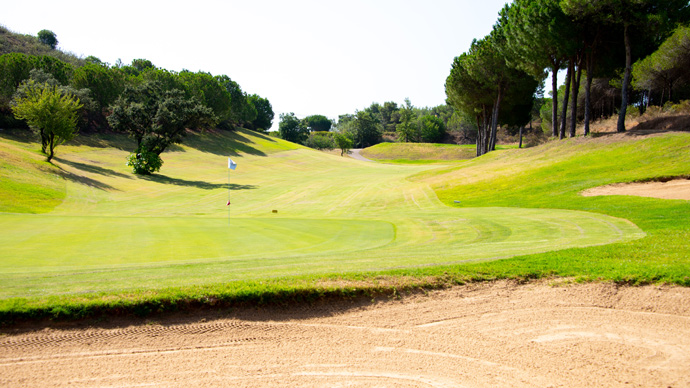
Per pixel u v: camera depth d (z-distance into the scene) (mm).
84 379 4078
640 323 5367
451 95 50000
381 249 11039
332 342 4969
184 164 53469
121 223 16703
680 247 8133
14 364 4305
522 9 30766
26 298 5348
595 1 24750
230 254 10383
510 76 39500
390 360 4547
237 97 89312
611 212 15672
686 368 4301
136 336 4949
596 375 4195
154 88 45375
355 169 59875
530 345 4871
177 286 5973
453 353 4703
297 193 36000
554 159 30562
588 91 31016
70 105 39844
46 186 31078
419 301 6098
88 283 6363
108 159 48031
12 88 49594
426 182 34875
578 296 6129
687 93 39781
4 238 12344
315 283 6160
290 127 115000
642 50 30422
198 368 4328
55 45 99188
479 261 7750
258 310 5664
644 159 24312
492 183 29172
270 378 4137
